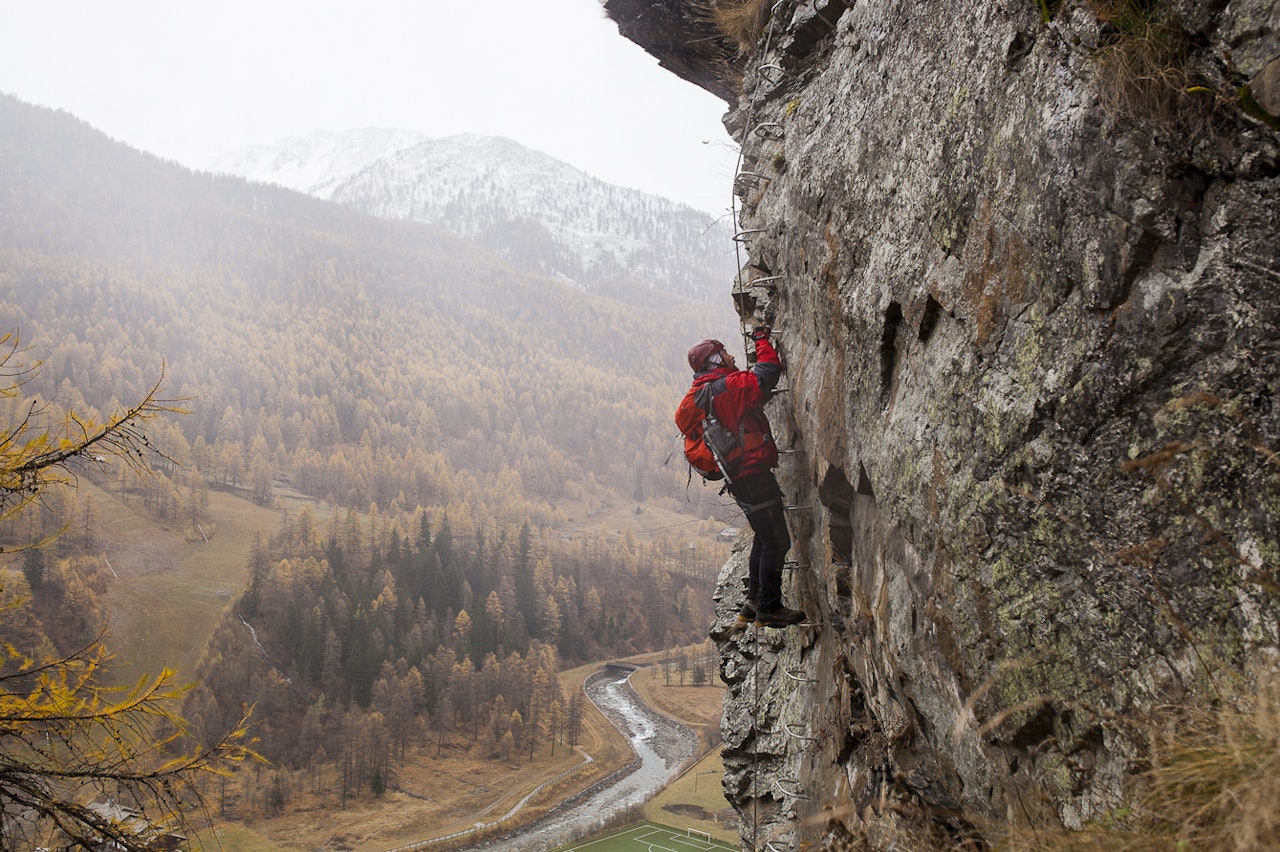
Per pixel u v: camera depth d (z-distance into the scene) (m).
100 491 137.38
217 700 94.25
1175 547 2.16
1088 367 2.45
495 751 97.62
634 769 91.88
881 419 3.97
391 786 88.38
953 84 3.36
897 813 3.74
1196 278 2.15
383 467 197.00
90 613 102.81
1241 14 2.04
